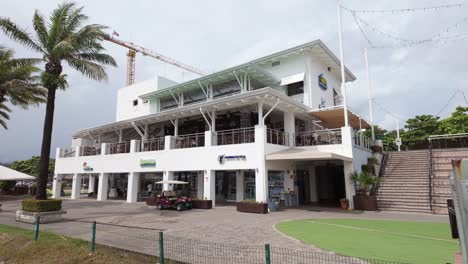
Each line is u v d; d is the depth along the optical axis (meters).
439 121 31.73
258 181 16.91
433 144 27.75
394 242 8.42
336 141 18.86
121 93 35.09
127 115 33.62
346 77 30.30
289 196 19.30
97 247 7.94
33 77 20.20
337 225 11.56
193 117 25.31
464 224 2.62
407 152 22.25
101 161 26.64
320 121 24.06
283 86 24.27
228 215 14.97
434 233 9.78
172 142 22.17
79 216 15.20
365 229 10.63
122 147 26.11
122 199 27.33
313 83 23.64
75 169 29.09
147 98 30.11
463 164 2.70
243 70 22.16
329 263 6.33
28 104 21.64
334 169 25.20
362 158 19.97
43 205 13.39
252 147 17.50
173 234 9.93
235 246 8.02
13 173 33.47
